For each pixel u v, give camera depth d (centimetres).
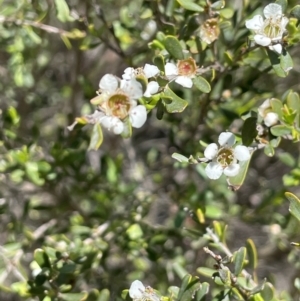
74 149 37
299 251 38
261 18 29
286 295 36
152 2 33
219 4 31
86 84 40
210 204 38
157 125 50
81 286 38
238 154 28
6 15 36
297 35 29
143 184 44
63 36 36
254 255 32
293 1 34
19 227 38
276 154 42
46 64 45
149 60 36
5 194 40
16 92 45
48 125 50
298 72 43
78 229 38
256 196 45
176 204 39
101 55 46
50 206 40
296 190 42
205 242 40
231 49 33
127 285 40
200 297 29
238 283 29
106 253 37
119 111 28
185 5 31
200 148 36
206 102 35
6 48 39
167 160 44
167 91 28
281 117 30
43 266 31
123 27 37
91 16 38
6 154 37
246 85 35
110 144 47
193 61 29
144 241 37
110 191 40
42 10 36
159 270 41
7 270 34
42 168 37
